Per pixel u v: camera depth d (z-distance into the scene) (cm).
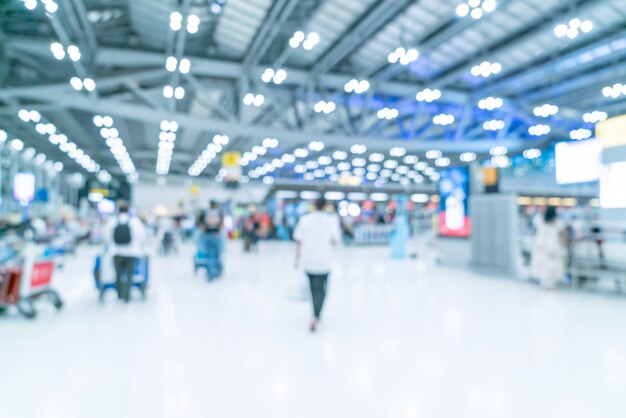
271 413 263
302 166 2748
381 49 1116
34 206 2017
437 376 327
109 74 1096
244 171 2988
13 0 866
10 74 1113
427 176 3341
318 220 467
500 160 1822
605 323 498
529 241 934
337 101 1422
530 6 873
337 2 902
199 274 950
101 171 2844
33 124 1695
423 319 519
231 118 1232
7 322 502
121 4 953
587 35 975
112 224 616
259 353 382
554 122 1631
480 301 638
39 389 300
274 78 942
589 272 754
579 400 283
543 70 1139
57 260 1017
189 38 1085
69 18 827
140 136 2239
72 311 562
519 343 416
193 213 2467
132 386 306
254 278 883
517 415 261
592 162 856
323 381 315
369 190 3059
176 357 370
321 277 468
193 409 268
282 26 974
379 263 1215
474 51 1087
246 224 1633
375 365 351
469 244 1059
